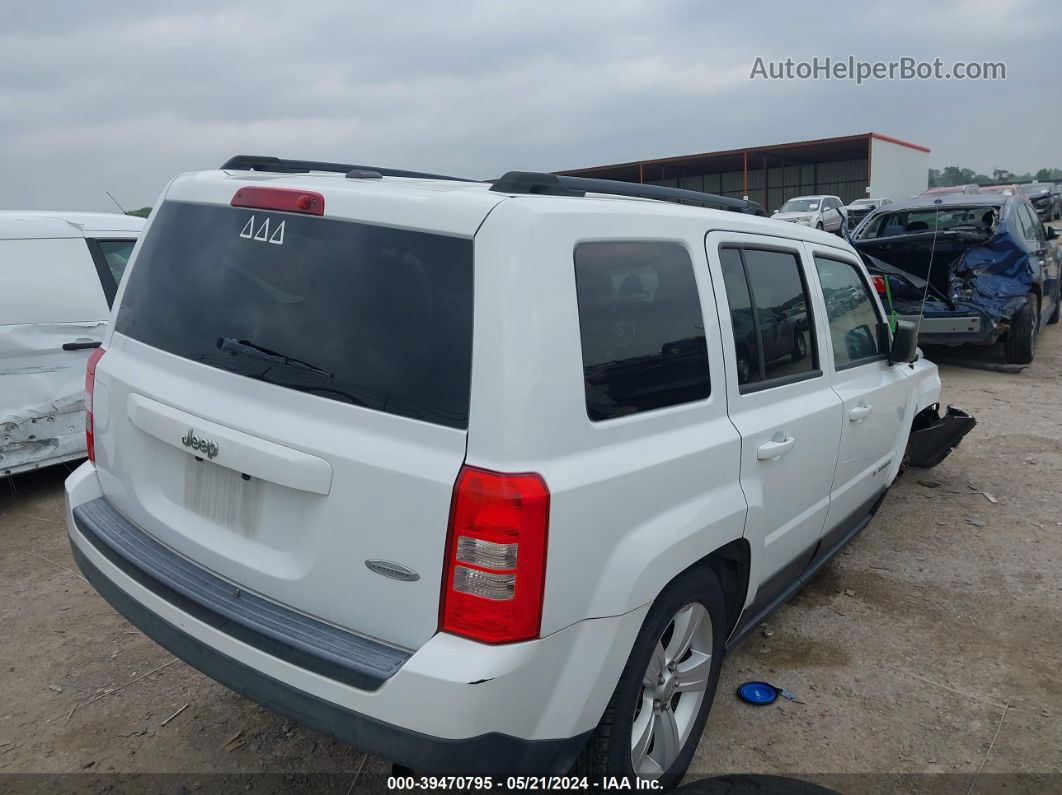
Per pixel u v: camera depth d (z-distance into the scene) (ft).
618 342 7.43
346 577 6.87
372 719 6.49
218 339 7.91
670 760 8.70
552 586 6.55
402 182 8.45
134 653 11.79
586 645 6.98
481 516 6.27
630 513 7.26
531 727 6.71
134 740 9.79
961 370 31.60
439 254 6.79
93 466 9.80
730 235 9.50
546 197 7.19
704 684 9.11
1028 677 11.32
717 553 9.10
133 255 9.47
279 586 7.29
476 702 6.25
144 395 8.28
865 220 34.35
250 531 7.55
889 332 14.02
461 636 6.43
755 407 9.42
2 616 12.91
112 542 8.52
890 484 15.21
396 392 6.73
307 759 9.49
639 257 7.89
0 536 16.29
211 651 7.42
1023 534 16.24
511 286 6.50
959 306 28.86
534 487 6.35
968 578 14.38
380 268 7.06
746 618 10.20
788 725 10.24
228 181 8.45
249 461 7.17
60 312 17.90
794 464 10.18
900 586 14.10
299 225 7.63
